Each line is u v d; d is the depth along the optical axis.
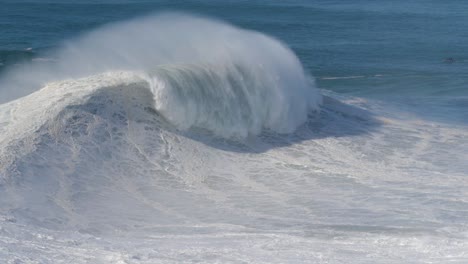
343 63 103.69
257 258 29.23
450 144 53.09
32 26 139.12
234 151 48.22
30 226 32.75
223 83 51.47
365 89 82.00
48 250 29.00
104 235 33.12
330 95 63.28
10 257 27.19
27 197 36.50
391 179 43.88
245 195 40.50
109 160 42.88
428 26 157.00
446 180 43.97
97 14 166.75
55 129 43.38
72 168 40.75
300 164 46.41
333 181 43.22
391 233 33.91
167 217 36.59
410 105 67.00
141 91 49.28
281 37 136.12
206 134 49.38
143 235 33.34
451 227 35.09
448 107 67.31
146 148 45.16
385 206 38.66
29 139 41.75
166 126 48.09
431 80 87.12
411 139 53.69
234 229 34.56
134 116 47.28
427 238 32.59
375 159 48.31
